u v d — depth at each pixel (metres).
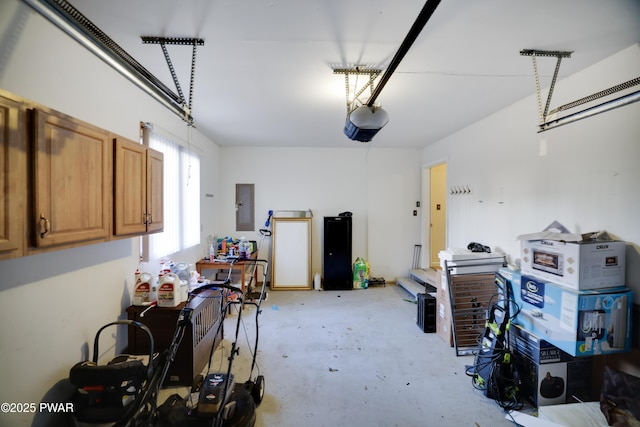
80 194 1.42
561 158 2.32
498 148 3.07
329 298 4.28
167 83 2.39
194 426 1.52
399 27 1.64
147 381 1.60
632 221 1.81
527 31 1.66
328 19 1.57
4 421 1.24
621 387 1.65
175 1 1.41
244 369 2.38
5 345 1.25
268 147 4.95
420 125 3.65
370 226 5.10
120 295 2.11
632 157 1.81
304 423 1.80
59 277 1.54
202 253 4.02
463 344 2.78
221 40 1.77
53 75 1.49
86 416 1.48
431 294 3.34
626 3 1.42
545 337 1.94
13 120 1.08
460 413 1.90
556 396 1.96
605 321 1.74
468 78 2.29
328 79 2.31
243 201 4.93
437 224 5.23
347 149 5.06
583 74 2.13
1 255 1.04
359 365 2.46
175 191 3.12
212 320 2.58
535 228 2.58
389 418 1.85
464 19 1.55
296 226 4.81
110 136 1.65
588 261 1.79
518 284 2.21
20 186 1.11
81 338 1.71
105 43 1.29
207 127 3.72
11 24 1.25
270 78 2.30
